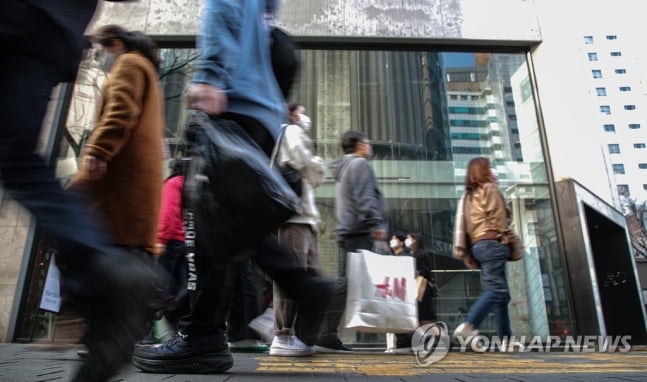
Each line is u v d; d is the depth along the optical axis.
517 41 7.17
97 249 1.01
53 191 1.07
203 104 1.64
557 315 6.05
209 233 1.49
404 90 7.11
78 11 1.30
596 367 2.82
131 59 2.32
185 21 6.87
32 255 5.50
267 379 1.98
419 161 6.81
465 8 7.27
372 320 2.39
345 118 6.93
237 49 1.75
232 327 3.53
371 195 3.59
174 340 2.18
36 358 2.67
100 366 0.95
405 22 7.16
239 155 1.49
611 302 7.77
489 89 7.15
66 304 1.01
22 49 1.13
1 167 1.06
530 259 6.31
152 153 2.36
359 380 1.98
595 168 7.09
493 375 2.24
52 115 5.81
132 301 0.98
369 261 2.47
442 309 6.00
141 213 2.26
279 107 1.85
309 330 1.48
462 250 3.82
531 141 6.89
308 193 3.18
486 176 3.79
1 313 5.27
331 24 7.07
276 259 1.46
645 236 29.64
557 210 6.48
